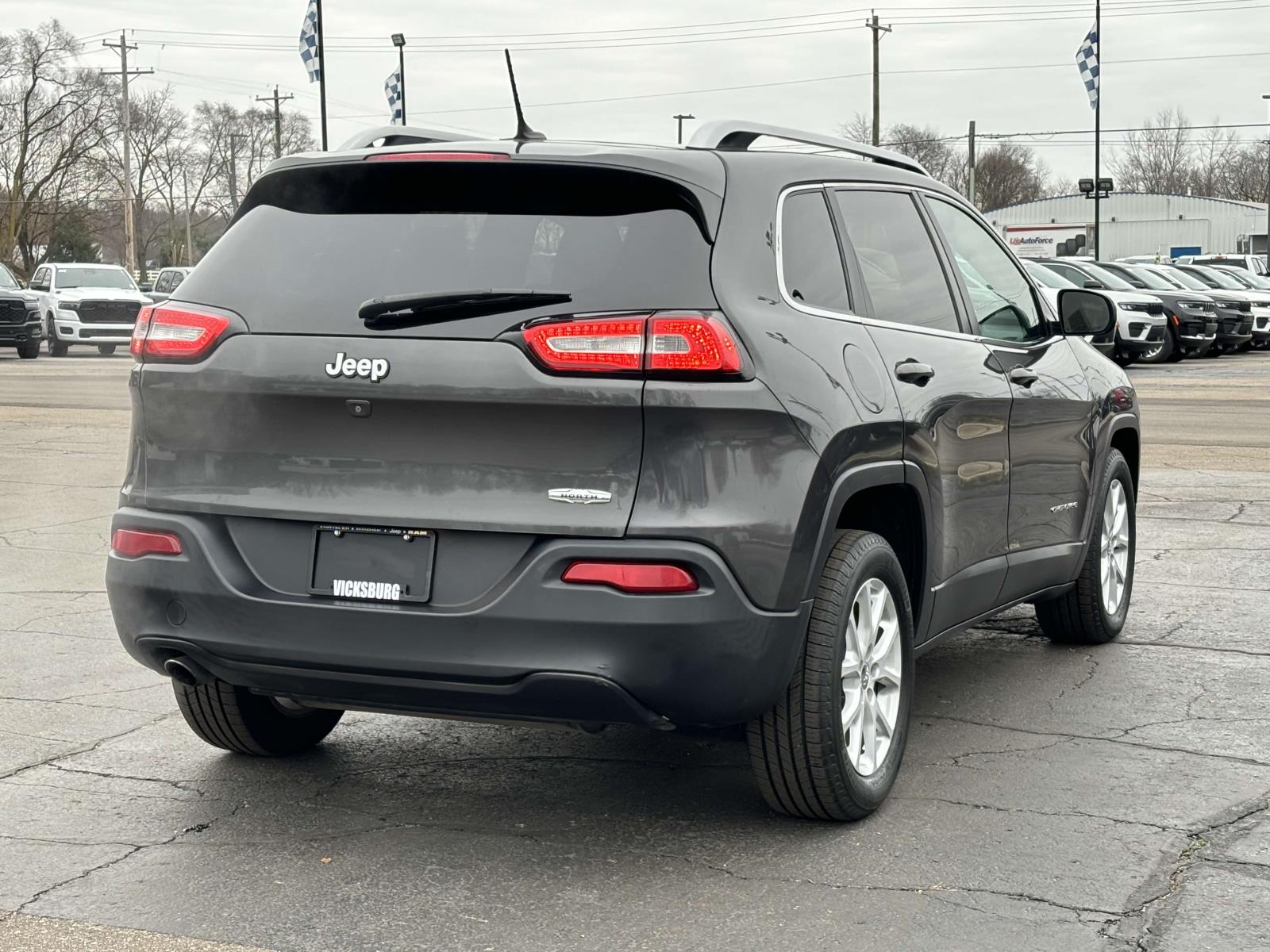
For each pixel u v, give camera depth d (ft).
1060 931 11.49
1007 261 19.19
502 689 12.34
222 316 13.37
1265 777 15.33
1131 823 13.93
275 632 12.89
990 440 16.83
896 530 15.44
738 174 13.42
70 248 268.82
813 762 13.41
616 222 12.73
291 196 13.73
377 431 12.67
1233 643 21.43
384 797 14.89
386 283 12.90
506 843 13.57
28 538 30.53
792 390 12.73
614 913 11.91
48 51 255.50
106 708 18.06
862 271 15.02
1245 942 11.27
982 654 20.98
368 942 11.37
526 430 12.27
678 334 12.15
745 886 12.46
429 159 12.96
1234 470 41.01
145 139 343.87
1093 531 20.43
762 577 12.39
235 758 16.20
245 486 13.21
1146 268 96.32
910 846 13.38
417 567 12.57
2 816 14.29
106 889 12.48
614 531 12.11
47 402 63.21
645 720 12.46
